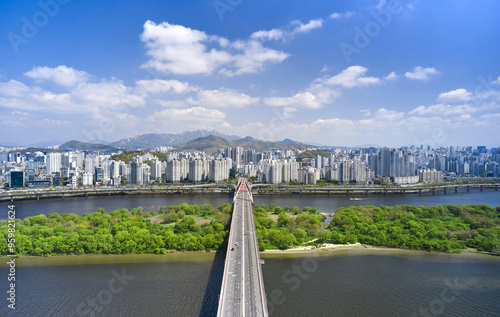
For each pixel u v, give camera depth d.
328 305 176.75
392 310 173.38
